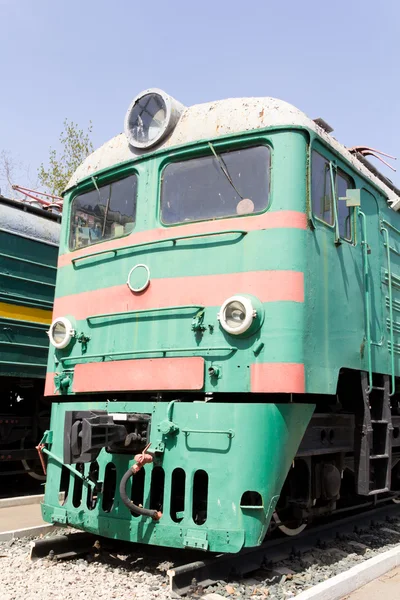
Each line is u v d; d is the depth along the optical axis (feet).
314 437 17.31
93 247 19.25
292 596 13.79
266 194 16.16
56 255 30.99
